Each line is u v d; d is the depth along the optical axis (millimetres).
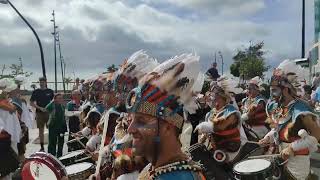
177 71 1831
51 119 9727
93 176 3484
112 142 3445
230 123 5312
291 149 4066
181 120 1840
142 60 3330
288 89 4219
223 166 5293
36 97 10633
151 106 1800
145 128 1808
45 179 3434
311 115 4102
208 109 7223
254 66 26047
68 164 5070
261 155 4879
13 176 5984
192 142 6883
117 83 3449
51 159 3459
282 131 4277
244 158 5207
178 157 1811
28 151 11062
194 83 1897
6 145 6742
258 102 7668
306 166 4129
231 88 5465
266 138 4965
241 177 4293
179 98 1828
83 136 6078
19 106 8367
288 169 4180
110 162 3410
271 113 4664
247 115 7645
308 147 4047
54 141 9781
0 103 6770
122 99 3471
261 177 4211
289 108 4230
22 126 8297
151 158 1823
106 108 4191
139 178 1918
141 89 1837
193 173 1752
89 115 4969
